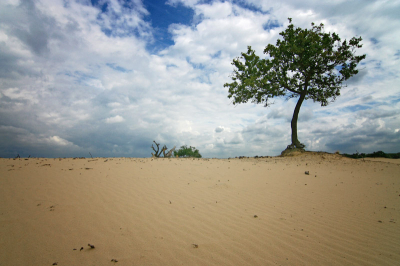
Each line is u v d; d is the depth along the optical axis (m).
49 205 5.79
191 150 35.16
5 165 10.05
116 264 3.46
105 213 5.45
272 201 6.83
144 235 4.42
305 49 22.11
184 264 3.49
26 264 3.42
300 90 24.36
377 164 14.99
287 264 3.56
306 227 4.97
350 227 5.00
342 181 9.76
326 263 3.61
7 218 4.93
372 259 3.73
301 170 12.35
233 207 6.20
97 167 10.90
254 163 15.41
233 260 3.64
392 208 6.30
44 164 10.88
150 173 10.19
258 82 23.75
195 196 7.10
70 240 4.16
